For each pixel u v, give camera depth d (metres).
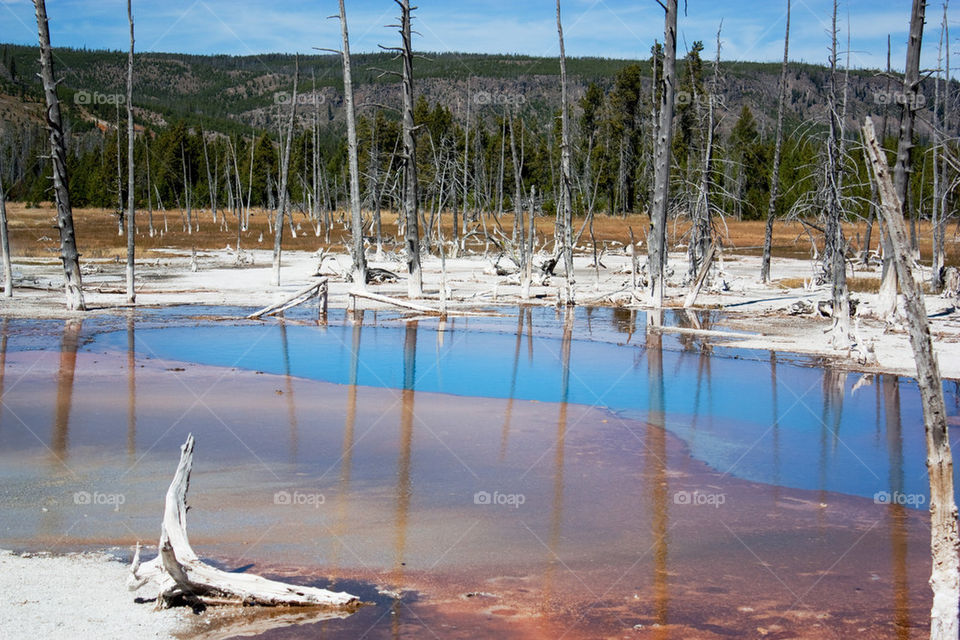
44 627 6.48
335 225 94.50
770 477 11.18
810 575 8.08
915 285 6.31
